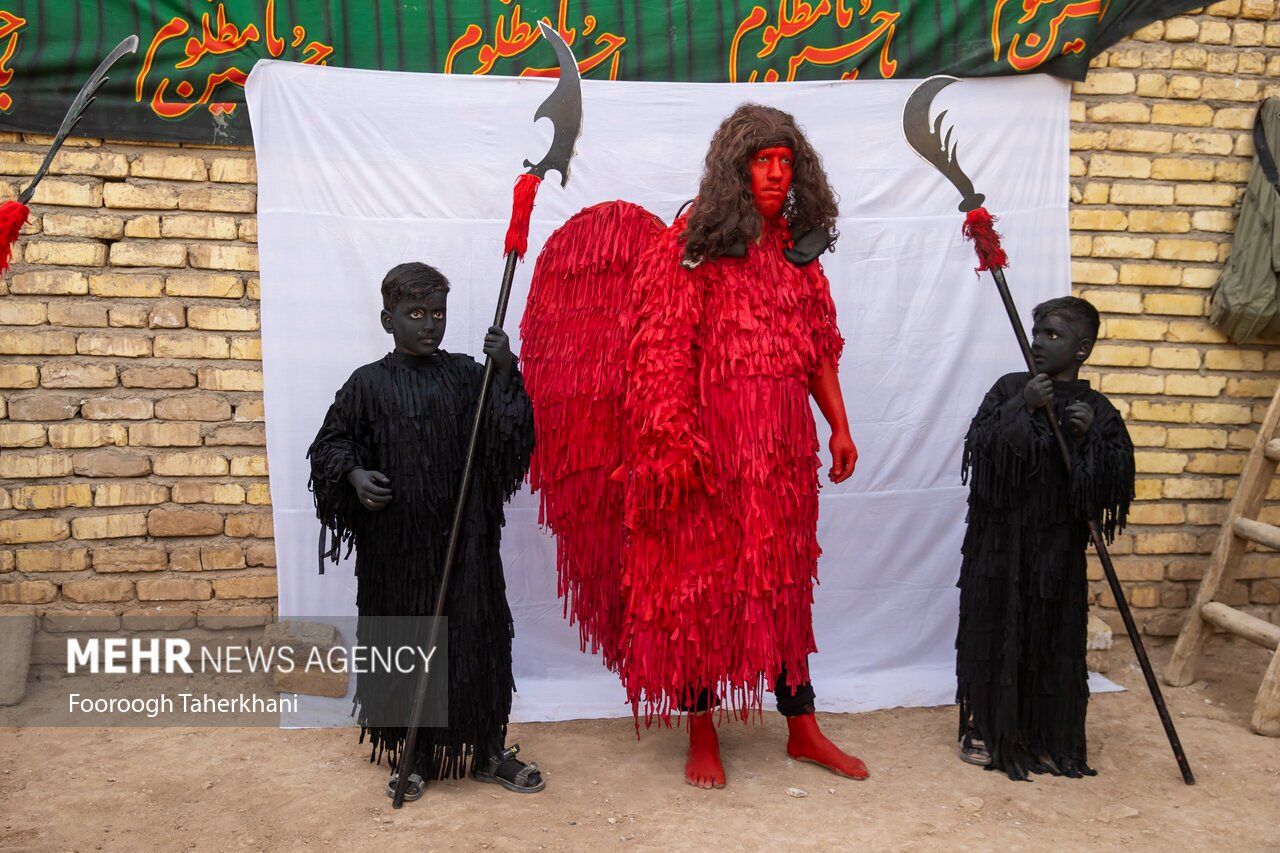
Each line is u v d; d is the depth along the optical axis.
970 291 3.87
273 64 3.56
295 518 3.67
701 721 3.13
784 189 2.92
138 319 3.66
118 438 3.69
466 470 2.85
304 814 2.83
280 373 3.63
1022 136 3.87
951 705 3.76
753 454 2.93
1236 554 3.87
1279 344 4.20
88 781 3.02
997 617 3.17
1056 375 3.13
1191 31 4.01
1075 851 2.69
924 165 3.81
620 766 3.20
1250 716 3.63
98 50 3.51
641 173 3.73
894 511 3.92
